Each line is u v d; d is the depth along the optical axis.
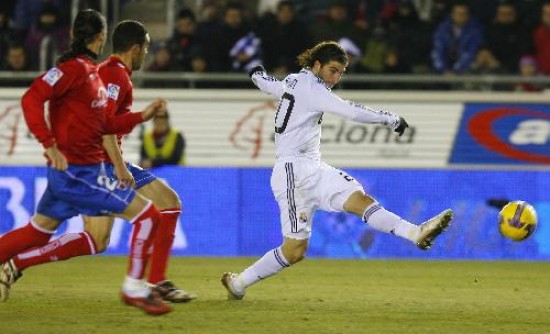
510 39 52.84
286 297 30.73
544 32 52.88
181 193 48.59
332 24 52.56
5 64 53.75
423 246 26.88
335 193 27.89
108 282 35.16
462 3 54.81
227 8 53.00
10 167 48.44
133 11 58.41
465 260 47.22
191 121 50.53
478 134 50.44
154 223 24.44
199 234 48.50
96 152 24.23
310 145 28.34
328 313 26.80
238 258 46.84
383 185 48.34
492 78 50.78
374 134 50.31
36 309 27.02
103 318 25.12
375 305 28.95
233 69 52.59
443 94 50.50
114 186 24.22
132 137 49.75
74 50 24.06
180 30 53.00
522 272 41.16
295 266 42.69
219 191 48.56
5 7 56.34
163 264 27.78
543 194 48.28
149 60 57.09
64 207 25.02
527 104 50.34
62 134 23.81
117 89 25.23
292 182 28.12
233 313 26.38
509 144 50.34
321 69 28.22
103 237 28.16
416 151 50.44
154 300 24.58
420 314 26.94
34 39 52.91
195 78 51.47
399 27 53.16
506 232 29.73
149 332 22.89
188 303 28.50
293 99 28.14
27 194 48.41
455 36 52.53
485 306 29.14
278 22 52.41
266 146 50.53
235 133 50.56
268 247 48.53
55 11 53.00
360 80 51.28
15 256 27.12
